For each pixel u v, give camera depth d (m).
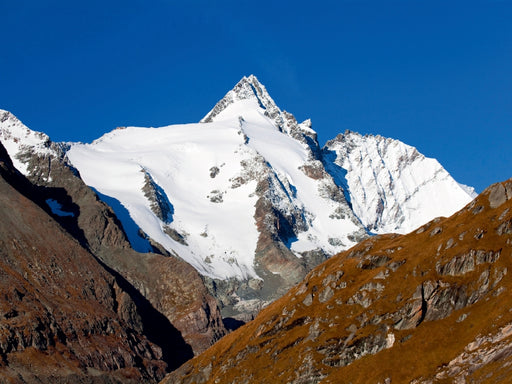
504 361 167.25
